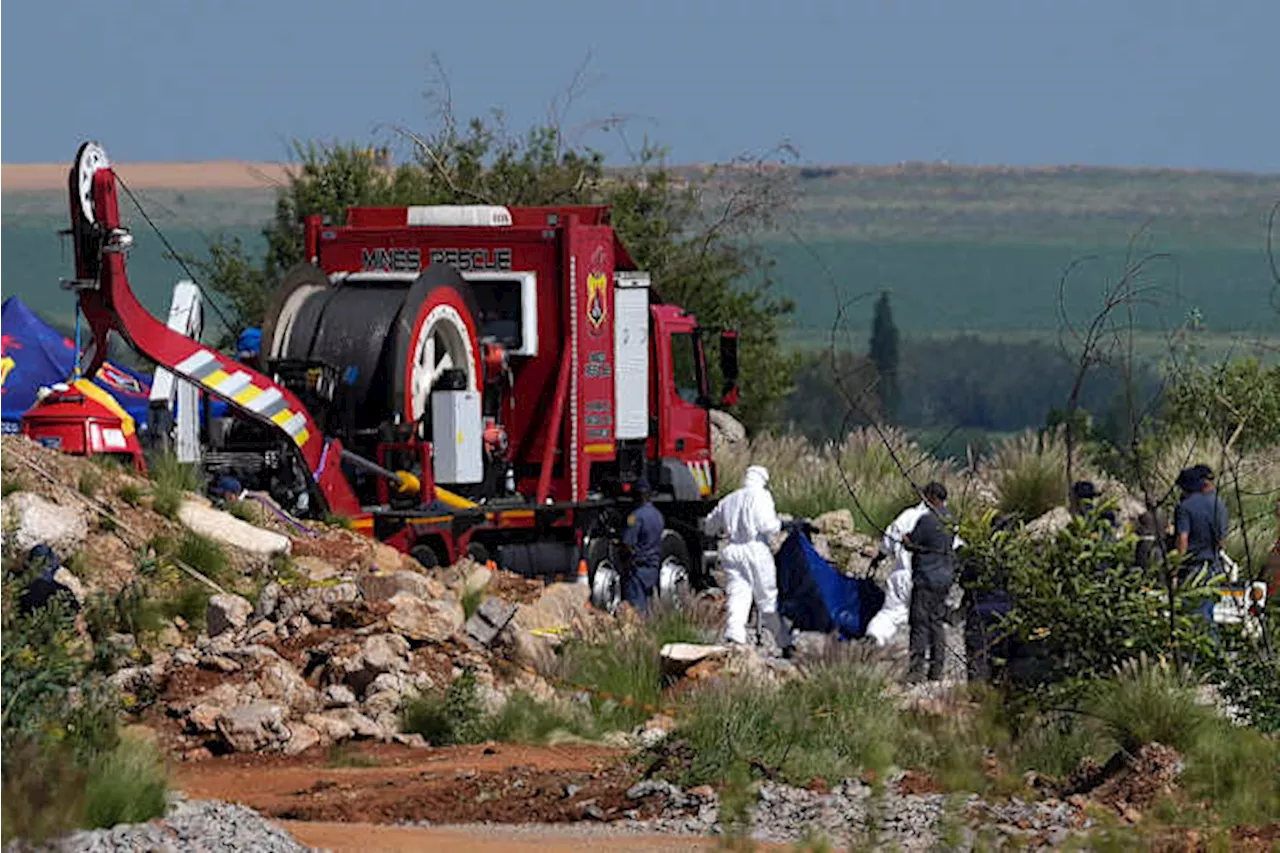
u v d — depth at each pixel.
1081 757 49.06
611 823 43.41
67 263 71.62
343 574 68.88
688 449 92.12
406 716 55.47
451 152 132.50
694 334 92.88
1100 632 50.72
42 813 36.66
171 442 74.19
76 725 42.53
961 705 52.50
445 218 85.75
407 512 77.50
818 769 47.28
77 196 70.31
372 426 78.88
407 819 44.16
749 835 41.09
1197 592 51.16
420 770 49.94
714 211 136.00
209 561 64.94
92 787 38.69
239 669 55.53
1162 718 47.91
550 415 85.00
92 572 61.62
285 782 48.28
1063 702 50.25
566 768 50.03
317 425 77.69
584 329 85.69
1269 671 49.53
